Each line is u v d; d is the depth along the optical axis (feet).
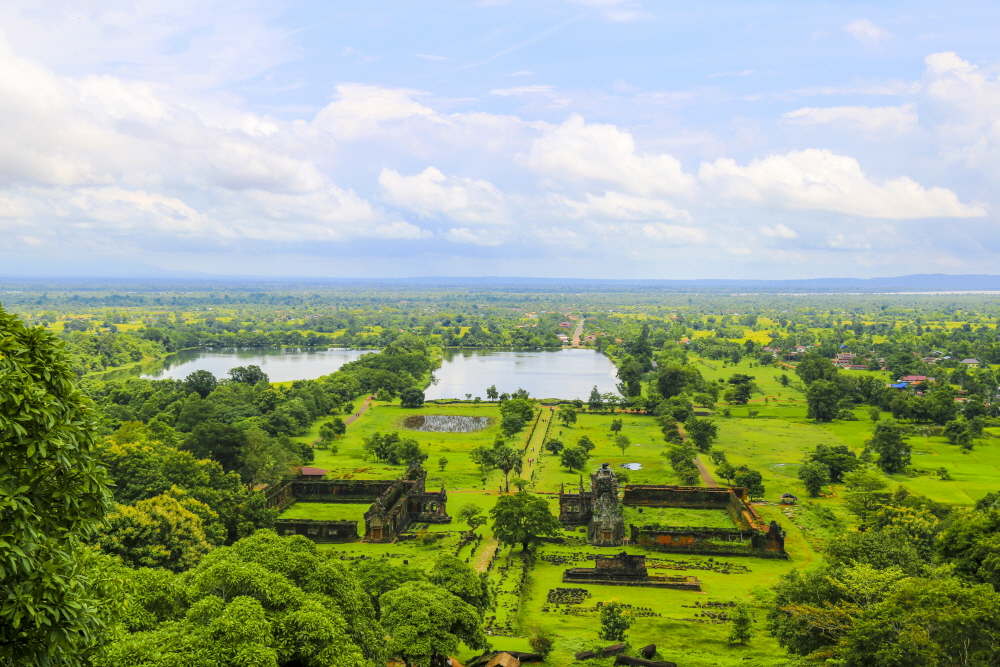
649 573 339.98
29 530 90.53
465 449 607.78
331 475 503.20
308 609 151.64
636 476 530.27
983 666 164.55
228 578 157.69
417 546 371.56
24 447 93.25
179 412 622.54
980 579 234.58
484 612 269.23
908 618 176.96
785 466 556.51
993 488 482.28
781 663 228.84
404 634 189.16
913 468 534.78
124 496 317.83
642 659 223.92
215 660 130.93
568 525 423.23
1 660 89.86
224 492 351.87
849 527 411.13
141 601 157.48
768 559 364.99
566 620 277.85
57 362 100.99
